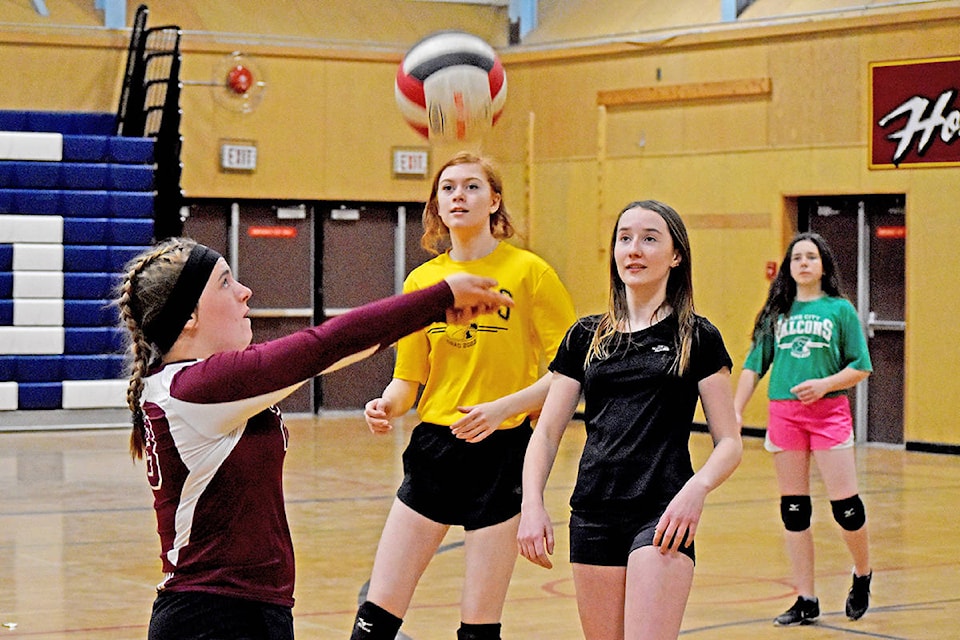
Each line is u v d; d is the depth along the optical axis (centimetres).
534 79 1936
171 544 313
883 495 1227
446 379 513
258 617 308
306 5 1955
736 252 1764
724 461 420
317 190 1933
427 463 507
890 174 1641
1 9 1831
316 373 306
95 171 1675
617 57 1861
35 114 1772
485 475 502
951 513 1113
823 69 1688
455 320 316
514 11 1995
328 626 693
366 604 496
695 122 1795
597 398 443
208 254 326
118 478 1253
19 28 1828
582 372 449
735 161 1762
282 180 1917
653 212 440
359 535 978
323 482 1260
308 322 1950
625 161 1858
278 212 1930
